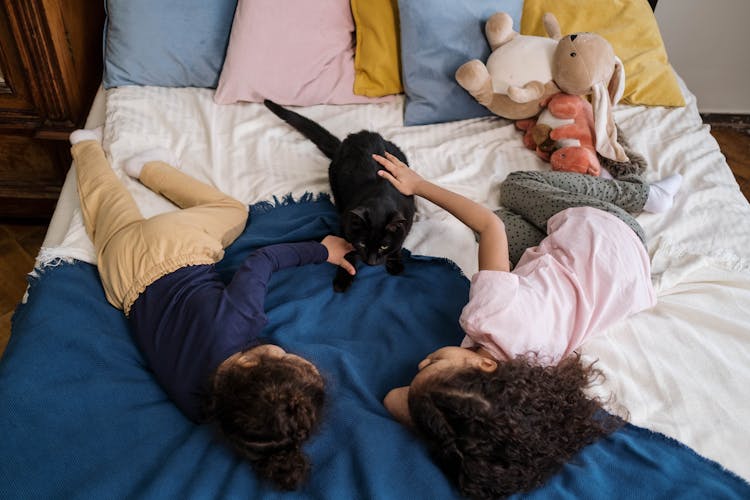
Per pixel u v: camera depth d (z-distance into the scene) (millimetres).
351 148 1494
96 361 1148
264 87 1751
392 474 937
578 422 984
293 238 1426
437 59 1745
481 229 1312
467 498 907
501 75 1692
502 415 907
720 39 2348
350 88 1826
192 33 1738
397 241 1365
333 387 1119
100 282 1299
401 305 1322
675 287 1346
